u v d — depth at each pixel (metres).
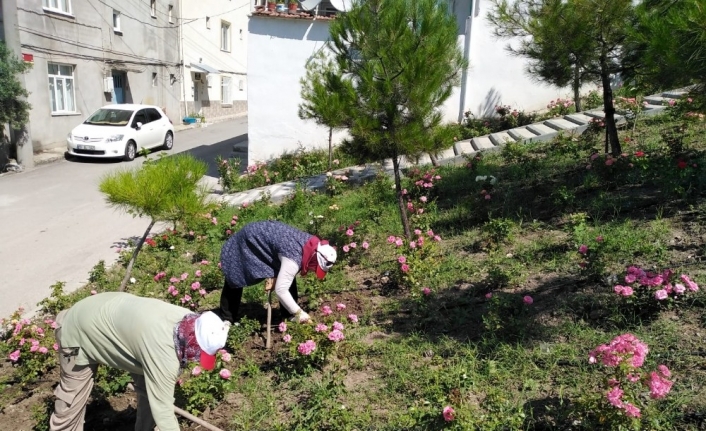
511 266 4.93
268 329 4.36
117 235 8.52
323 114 5.53
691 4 4.11
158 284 5.83
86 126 15.59
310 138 12.15
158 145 17.39
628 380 2.83
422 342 4.09
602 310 3.97
